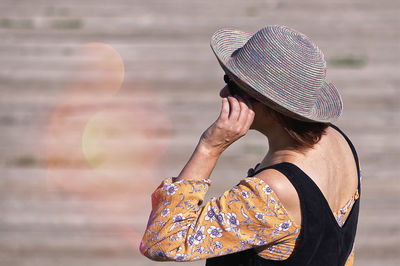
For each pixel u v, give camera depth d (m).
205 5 22.97
